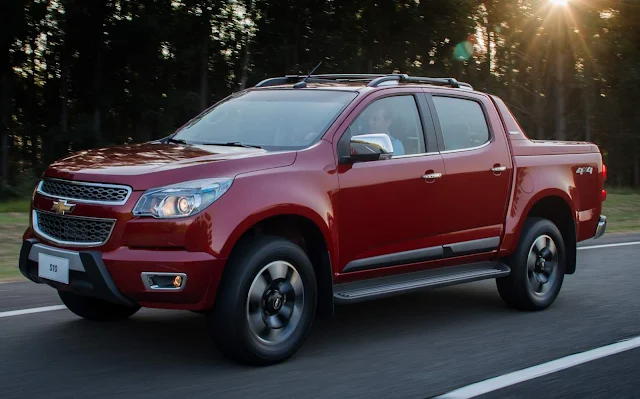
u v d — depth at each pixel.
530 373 4.82
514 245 6.50
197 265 4.45
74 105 39.44
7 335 5.43
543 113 42.88
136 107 37.69
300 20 38.59
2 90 37.38
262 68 39.06
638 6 41.31
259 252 4.68
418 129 5.98
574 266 7.14
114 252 4.51
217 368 4.77
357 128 5.55
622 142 45.03
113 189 4.61
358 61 38.88
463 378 4.70
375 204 5.44
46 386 4.35
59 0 35.97
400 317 6.40
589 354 5.29
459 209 6.07
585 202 7.26
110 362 4.86
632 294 7.52
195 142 5.73
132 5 36.56
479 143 6.40
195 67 38.12
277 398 4.24
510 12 41.72
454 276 6.07
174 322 5.91
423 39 38.22
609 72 43.53
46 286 7.16
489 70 42.97
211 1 36.81
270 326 4.82
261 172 4.84
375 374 4.74
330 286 5.18
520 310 6.74
